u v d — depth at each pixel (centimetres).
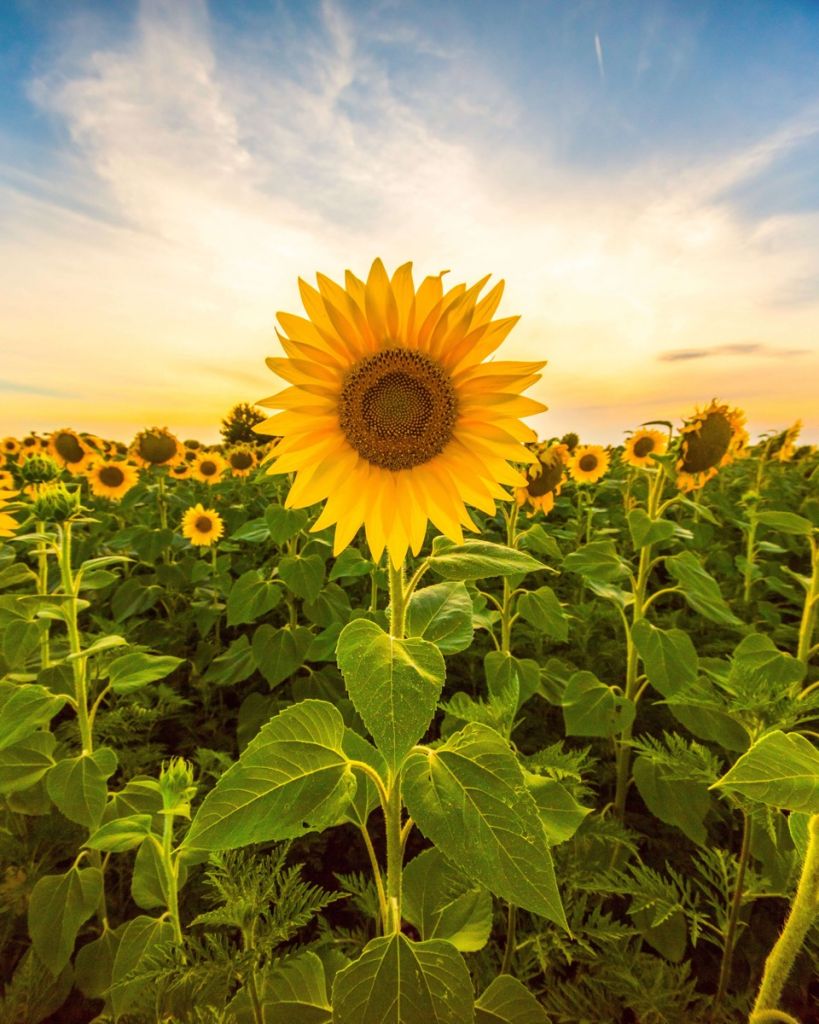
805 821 51
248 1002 55
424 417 53
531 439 53
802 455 345
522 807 40
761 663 89
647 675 92
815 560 101
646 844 97
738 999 64
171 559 217
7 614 84
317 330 53
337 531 56
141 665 83
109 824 62
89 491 299
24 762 78
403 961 46
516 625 147
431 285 52
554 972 75
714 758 67
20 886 84
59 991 76
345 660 41
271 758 45
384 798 50
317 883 98
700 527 193
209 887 88
